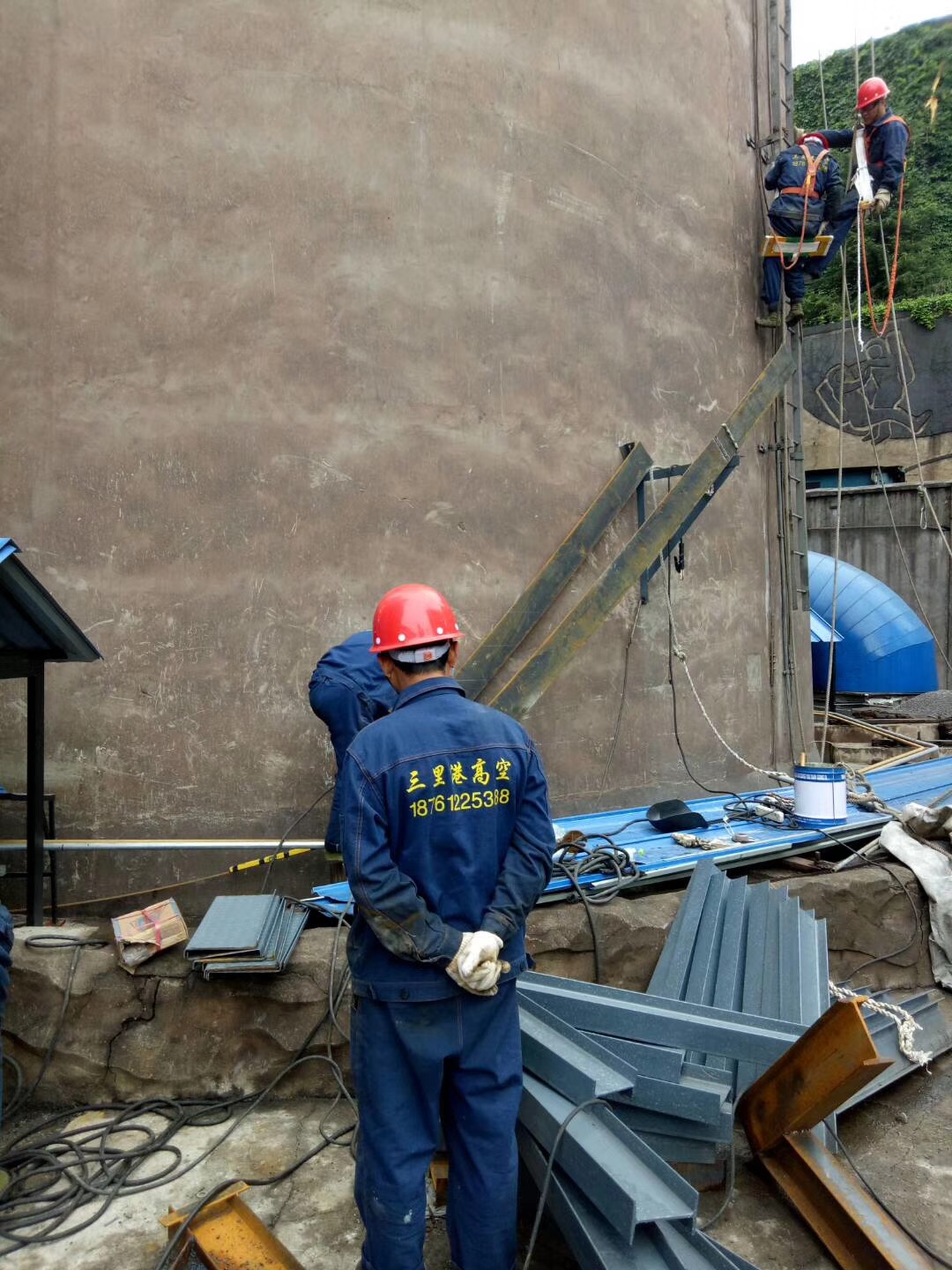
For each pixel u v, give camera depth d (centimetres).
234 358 500
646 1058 295
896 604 1456
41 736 412
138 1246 281
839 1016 281
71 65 488
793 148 714
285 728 502
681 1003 319
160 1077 366
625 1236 231
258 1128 348
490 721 241
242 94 504
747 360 724
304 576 507
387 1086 230
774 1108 306
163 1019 369
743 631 716
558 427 584
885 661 1409
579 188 595
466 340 550
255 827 497
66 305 486
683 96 661
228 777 495
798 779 542
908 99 2448
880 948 473
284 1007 372
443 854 230
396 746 230
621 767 618
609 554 611
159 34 495
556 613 585
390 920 219
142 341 490
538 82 577
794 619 788
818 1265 277
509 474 563
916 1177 326
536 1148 272
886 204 741
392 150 530
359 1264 266
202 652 493
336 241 517
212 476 495
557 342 584
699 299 675
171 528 491
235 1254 252
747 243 726
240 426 499
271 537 502
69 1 488
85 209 488
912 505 1875
